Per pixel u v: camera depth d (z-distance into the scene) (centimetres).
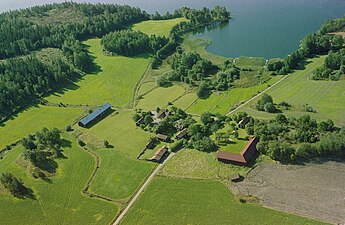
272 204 12488
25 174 15175
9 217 13225
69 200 13750
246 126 16338
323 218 11712
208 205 12769
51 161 15912
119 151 16275
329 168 13650
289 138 15288
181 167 14800
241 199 12762
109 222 12619
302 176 13475
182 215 12506
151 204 13125
